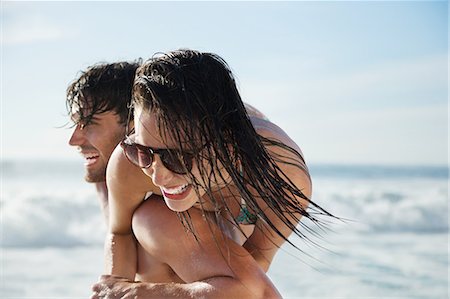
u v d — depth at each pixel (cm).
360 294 864
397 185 2327
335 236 1305
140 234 210
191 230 197
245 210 218
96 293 207
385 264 1055
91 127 271
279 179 194
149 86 174
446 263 1078
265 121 236
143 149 179
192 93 174
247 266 195
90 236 1313
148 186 211
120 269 224
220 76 182
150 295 199
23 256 1132
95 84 269
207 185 184
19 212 1328
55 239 1291
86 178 278
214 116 176
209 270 195
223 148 177
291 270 969
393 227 1571
